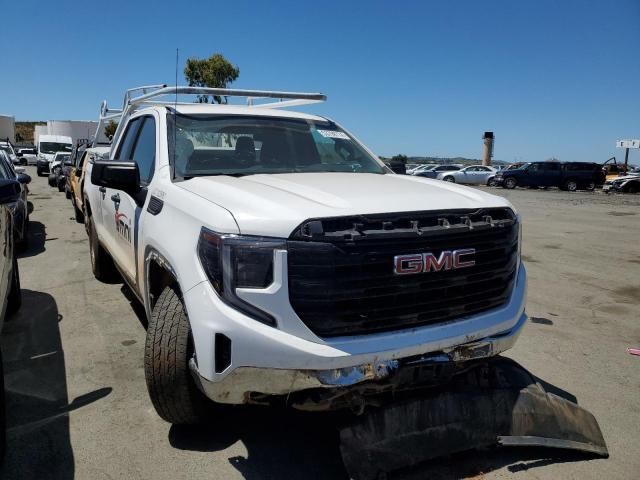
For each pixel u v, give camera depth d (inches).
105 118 321.7
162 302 112.3
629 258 347.9
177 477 107.9
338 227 95.4
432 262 100.0
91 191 231.1
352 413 117.3
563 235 455.2
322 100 187.0
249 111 166.1
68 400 136.9
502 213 115.8
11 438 119.5
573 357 175.6
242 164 145.6
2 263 136.9
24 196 363.9
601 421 134.7
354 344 94.3
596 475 111.6
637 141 1603.1
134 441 119.6
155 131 152.3
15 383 145.6
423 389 114.9
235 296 93.0
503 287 114.3
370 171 162.7
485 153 1769.2
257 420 130.0
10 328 186.7
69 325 189.8
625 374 162.9
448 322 104.5
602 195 1102.4
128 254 157.3
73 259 299.3
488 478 109.8
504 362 130.6
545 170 1280.8
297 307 92.3
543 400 120.3
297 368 91.7
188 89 158.1
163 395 109.9
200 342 96.2
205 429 125.3
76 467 110.0
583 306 234.7
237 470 110.7
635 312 226.1
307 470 111.3
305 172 148.6
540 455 118.2
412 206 103.5
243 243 92.4
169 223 114.6
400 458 105.8
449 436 111.4
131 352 166.7
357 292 94.6
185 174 134.6
